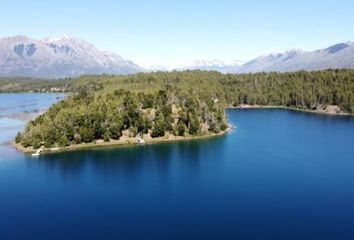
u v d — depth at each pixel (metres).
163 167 193.88
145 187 164.62
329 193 152.88
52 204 147.88
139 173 184.25
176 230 124.38
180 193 156.38
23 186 167.88
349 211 136.12
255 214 134.75
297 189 157.75
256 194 153.00
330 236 118.88
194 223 129.12
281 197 149.38
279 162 198.62
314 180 169.00
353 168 186.12
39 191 161.75
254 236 119.50
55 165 199.38
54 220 133.88
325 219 130.12
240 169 187.00
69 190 162.50
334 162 197.50
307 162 198.25
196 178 174.75
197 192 156.88
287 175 176.12
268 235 119.88
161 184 167.75
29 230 126.56
